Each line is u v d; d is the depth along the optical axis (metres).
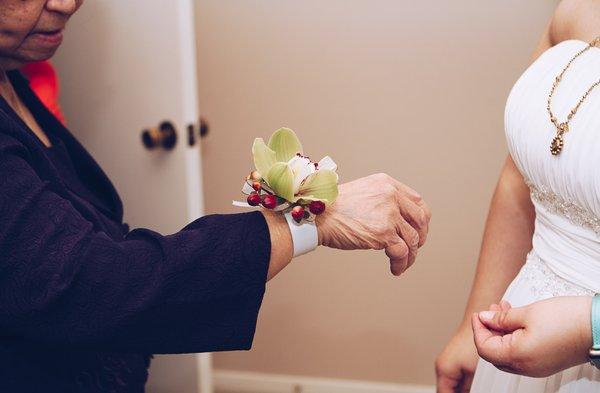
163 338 0.81
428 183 1.84
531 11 1.68
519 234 0.98
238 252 0.81
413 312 1.95
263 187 0.85
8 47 0.90
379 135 1.83
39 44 0.92
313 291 1.99
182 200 1.52
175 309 0.80
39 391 0.89
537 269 0.87
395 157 1.84
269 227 0.83
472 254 1.87
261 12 1.81
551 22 0.95
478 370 0.93
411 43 1.75
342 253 1.94
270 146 0.86
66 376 0.92
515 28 1.70
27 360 0.88
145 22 1.45
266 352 2.08
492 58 1.73
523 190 0.98
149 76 1.47
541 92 0.84
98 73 1.50
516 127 0.86
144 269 0.79
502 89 1.74
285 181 0.80
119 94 1.50
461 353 0.99
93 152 1.55
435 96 1.78
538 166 0.83
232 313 0.82
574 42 0.86
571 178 0.78
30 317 0.77
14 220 0.77
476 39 1.72
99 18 1.47
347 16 1.77
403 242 0.87
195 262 0.80
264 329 2.06
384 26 1.75
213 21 1.84
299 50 1.81
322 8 1.77
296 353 2.06
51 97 1.33
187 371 1.61
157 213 1.55
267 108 1.88
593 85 0.78
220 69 1.87
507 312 0.77
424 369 2.00
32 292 0.77
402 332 1.98
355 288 1.97
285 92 1.85
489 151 1.79
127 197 1.56
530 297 0.86
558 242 0.84
